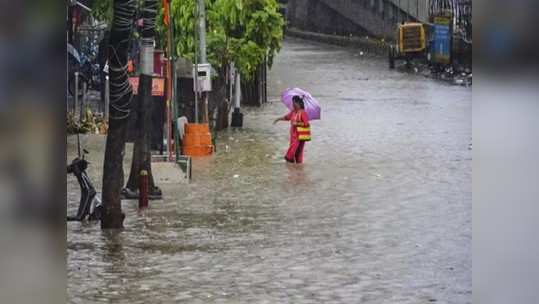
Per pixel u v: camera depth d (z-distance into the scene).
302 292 27.31
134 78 51.78
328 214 38.16
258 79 81.44
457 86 96.25
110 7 58.12
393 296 26.88
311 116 53.56
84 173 37.22
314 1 166.75
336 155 53.97
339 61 126.75
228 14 62.81
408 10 132.25
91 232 34.94
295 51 143.62
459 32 106.25
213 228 35.50
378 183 45.12
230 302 26.31
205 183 45.12
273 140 60.38
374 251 32.09
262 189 43.56
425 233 34.72
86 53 73.69
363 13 148.75
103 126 58.47
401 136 61.53
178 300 26.47
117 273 29.20
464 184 44.75
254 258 31.12
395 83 99.44
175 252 31.88
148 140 41.28
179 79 57.66
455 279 28.55
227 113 66.94
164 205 39.91
